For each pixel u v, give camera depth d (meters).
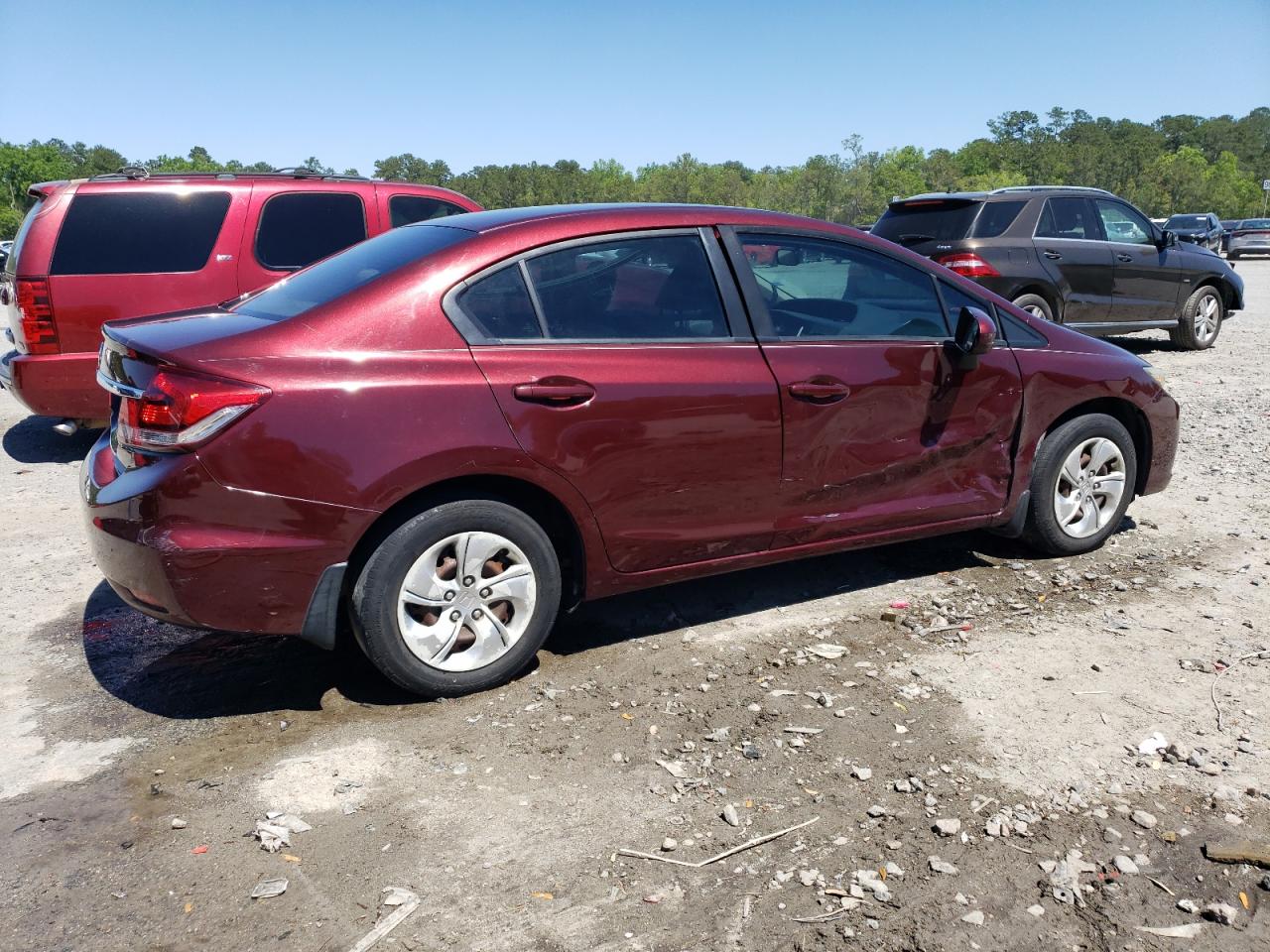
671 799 2.96
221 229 7.19
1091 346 4.91
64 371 6.77
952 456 4.43
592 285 3.66
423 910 2.48
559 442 3.47
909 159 122.50
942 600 4.48
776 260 4.05
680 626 4.21
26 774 3.07
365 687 3.65
